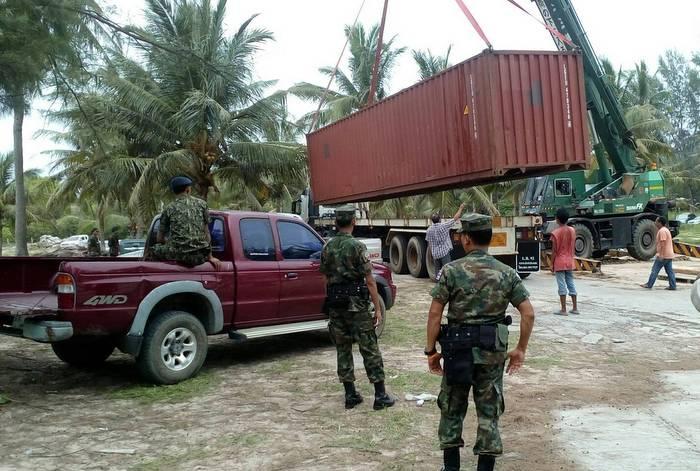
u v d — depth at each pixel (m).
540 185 19.34
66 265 5.46
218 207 30.36
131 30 8.18
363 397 5.50
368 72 28.39
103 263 5.59
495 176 9.88
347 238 5.19
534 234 14.09
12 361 7.25
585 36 17.27
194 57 10.43
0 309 5.54
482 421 3.47
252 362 6.99
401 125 12.27
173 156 18.23
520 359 3.61
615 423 4.72
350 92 29.14
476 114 10.02
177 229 6.17
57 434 4.62
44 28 6.99
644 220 19.44
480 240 3.62
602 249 18.94
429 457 4.09
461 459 4.04
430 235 13.20
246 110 19.02
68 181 23.06
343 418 4.92
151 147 19.62
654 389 5.70
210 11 17.58
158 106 18.33
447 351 3.48
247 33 17.98
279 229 7.22
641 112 32.47
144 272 5.85
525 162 9.73
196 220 6.24
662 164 42.94
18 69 6.68
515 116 9.73
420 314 10.07
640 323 9.10
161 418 5.00
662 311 10.19
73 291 5.39
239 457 4.13
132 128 18.77
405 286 13.90
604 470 3.82
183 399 5.52
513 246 13.80
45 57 7.01
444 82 10.86
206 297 6.28
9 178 37.50
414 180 11.87
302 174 20.58
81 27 7.45
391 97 12.58
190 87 18.39
